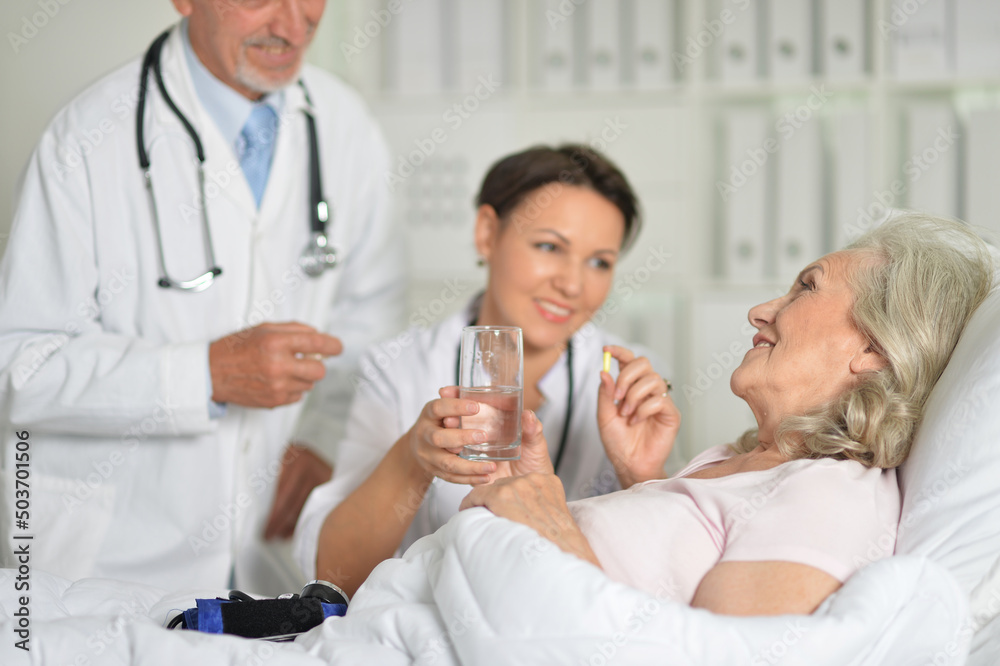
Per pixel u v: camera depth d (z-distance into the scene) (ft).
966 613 2.26
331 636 2.52
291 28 4.64
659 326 8.13
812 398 2.87
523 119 8.23
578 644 1.97
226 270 4.94
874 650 2.10
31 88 6.87
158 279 4.80
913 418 2.77
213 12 4.56
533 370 4.60
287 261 5.30
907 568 2.19
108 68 7.02
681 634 1.97
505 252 4.45
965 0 7.49
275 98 5.15
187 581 4.92
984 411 2.65
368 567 3.95
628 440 3.74
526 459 3.38
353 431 4.63
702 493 2.60
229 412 4.88
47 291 4.59
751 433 3.28
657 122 8.22
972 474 2.61
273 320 5.23
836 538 2.30
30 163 4.66
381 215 6.11
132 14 7.04
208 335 4.93
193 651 2.31
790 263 7.70
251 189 5.17
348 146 5.79
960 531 2.57
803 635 1.97
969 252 3.10
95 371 4.38
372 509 3.84
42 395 4.39
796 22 7.65
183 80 4.86
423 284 8.45
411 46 8.17
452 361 4.62
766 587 2.19
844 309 2.88
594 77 7.97
